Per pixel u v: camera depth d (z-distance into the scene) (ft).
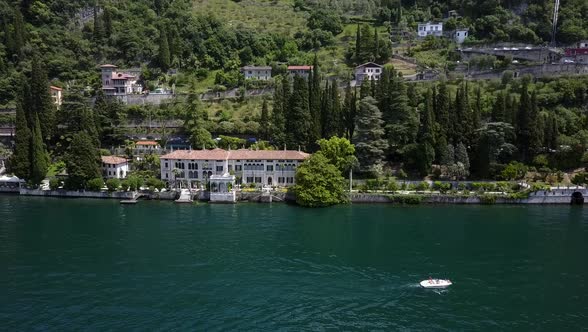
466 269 267.18
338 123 509.76
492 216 380.58
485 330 202.90
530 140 473.67
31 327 202.39
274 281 250.57
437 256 287.07
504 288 243.40
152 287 242.37
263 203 432.66
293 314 215.72
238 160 466.29
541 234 330.34
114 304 223.71
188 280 250.98
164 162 467.52
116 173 482.69
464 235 328.70
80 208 407.85
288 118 518.78
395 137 481.05
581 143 462.19
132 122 595.47
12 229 338.54
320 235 328.08
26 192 465.47
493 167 459.32
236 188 456.45
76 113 531.91
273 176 467.93
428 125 465.47
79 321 207.62
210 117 591.37
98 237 320.70
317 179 416.26
